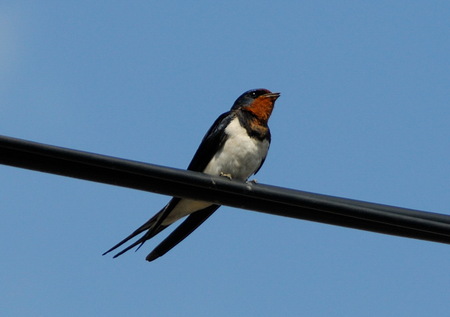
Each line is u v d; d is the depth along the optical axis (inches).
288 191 404.8
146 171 386.6
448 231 400.8
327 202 402.9
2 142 358.6
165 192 399.2
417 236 406.9
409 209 409.4
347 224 408.2
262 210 410.3
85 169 382.0
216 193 407.5
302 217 409.1
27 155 369.4
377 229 407.8
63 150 368.5
